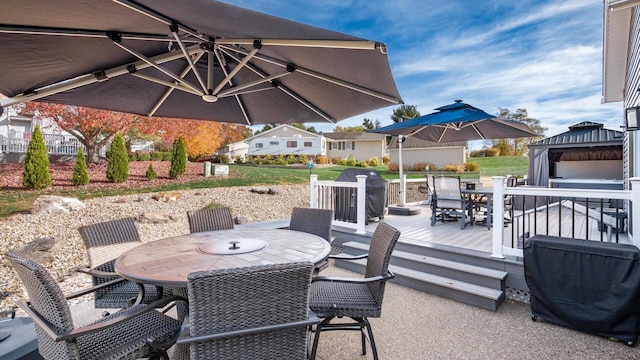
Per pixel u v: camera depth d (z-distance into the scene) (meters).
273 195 11.80
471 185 7.00
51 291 1.61
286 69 2.73
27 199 7.91
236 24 1.72
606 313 2.78
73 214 7.63
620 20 5.30
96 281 2.67
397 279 4.25
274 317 1.62
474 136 7.47
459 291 3.67
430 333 3.00
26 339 2.38
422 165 20.88
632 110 4.05
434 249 4.35
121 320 1.79
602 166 10.21
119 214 7.99
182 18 1.77
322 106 3.34
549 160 10.55
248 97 3.53
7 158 10.18
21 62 2.35
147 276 1.97
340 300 2.45
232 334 1.52
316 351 2.54
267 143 24.66
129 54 2.61
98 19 1.92
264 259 2.30
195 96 3.39
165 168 12.57
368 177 6.35
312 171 17.14
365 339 2.71
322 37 1.81
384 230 2.63
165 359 2.04
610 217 4.18
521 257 3.79
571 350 2.70
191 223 3.63
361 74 2.33
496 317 3.30
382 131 6.47
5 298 4.14
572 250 2.95
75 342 1.67
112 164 10.05
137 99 3.22
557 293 3.02
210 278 1.46
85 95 2.95
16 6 1.73
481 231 5.45
